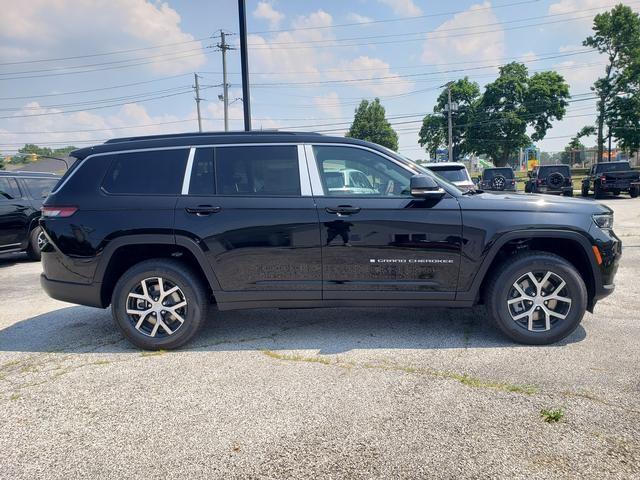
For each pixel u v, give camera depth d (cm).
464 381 322
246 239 385
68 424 281
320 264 386
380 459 239
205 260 385
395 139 7038
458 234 377
